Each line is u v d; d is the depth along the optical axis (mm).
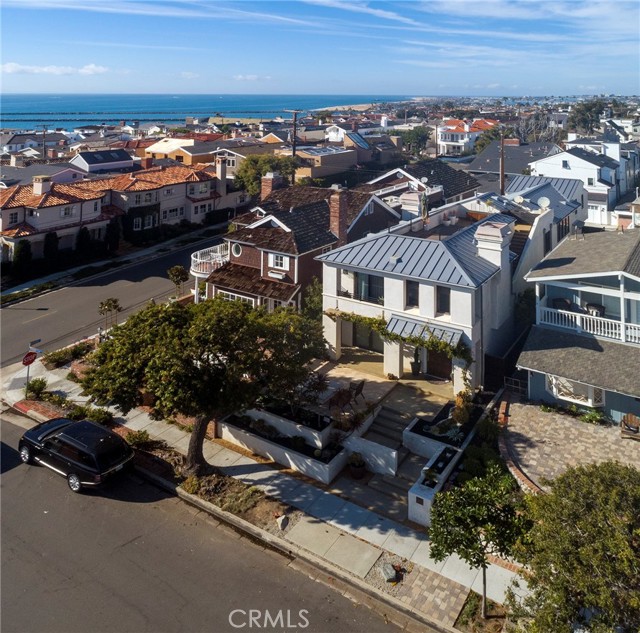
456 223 37812
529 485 20344
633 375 23234
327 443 24109
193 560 18656
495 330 29625
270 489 22203
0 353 35625
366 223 42906
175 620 16250
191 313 22266
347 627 16156
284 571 18250
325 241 36906
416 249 29422
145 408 28641
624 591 11812
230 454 24641
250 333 21016
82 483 21953
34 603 16750
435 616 16328
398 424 25859
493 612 16344
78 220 56250
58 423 25078
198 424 22391
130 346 20875
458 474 21578
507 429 24531
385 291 29344
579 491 13281
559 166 76938
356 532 19812
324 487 22344
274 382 21781
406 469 23172
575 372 24297
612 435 23797
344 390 25297
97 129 184375
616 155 84812
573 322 26500
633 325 24656
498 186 66000
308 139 137000
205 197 72125
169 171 71438
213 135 132250
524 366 25469
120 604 16781
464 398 25766
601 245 29109
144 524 20422
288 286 35219
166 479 22859
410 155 132750
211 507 21094
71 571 18047
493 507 15188
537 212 37219
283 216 37469
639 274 24125
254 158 77812
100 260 56906
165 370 19406
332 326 31656
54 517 20688
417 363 30250
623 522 12289
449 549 15102
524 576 14117
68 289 48281
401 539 19469
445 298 28000
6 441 26047
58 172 69062
